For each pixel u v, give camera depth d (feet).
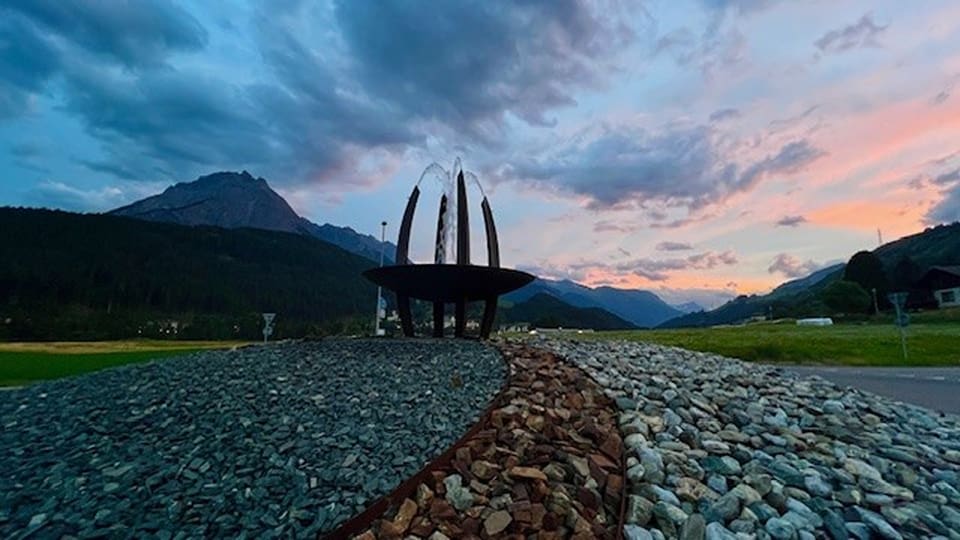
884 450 16.83
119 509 11.62
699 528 11.48
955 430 20.43
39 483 12.92
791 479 14.05
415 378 20.01
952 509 13.23
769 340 69.26
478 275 30.60
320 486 12.11
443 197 37.96
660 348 30.71
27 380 35.88
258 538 10.46
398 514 11.20
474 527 11.10
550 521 11.37
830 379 40.27
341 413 16.26
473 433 14.58
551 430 15.33
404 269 30.25
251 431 15.14
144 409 17.40
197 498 11.91
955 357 54.95
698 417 17.80
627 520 11.73
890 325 105.60
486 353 24.36
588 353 26.08
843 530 11.96
